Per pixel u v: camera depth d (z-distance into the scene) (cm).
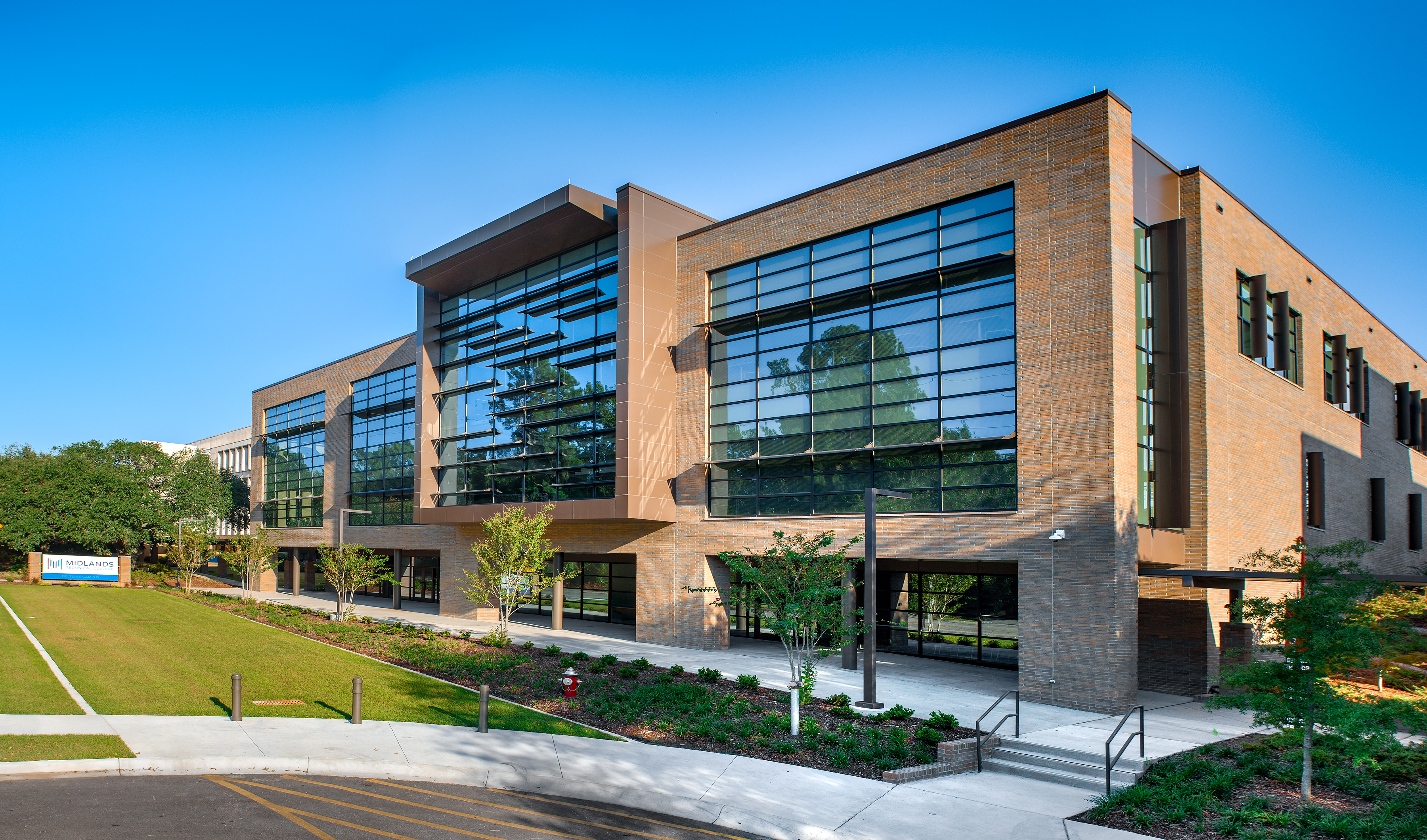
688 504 2719
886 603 2716
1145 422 2036
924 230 2239
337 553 3462
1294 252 2688
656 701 1766
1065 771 1348
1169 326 2070
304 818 1028
